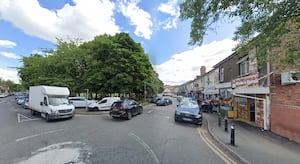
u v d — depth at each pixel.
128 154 5.77
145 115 16.59
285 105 8.09
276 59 5.56
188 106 13.18
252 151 5.96
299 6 3.74
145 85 31.53
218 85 19.77
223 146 6.69
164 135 8.60
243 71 14.01
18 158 5.39
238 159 5.42
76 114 17.19
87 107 20.02
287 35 4.85
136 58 24.42
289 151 6.01
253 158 5.30
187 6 4.72
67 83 23.36
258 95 10.77
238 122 12.29
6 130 9.64
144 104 31.11
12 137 8.05
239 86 11.99
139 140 7.60
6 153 5.86
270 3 3.85
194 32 4.88
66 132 9.14
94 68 24.58
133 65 24.53
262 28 4.27
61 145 6.79
